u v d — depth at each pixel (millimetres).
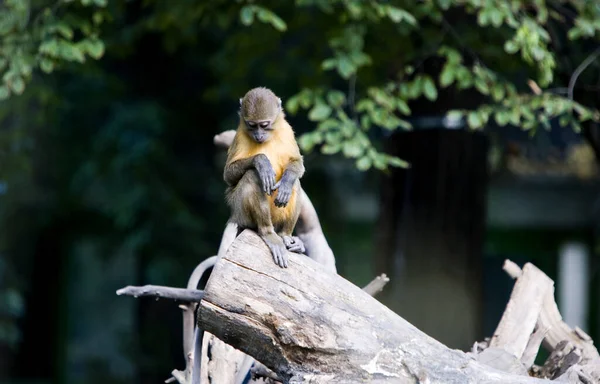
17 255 21547
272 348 7215
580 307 23375
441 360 7164
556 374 8930
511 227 23250
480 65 12727
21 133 15289
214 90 16062
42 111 15680
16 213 19781
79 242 23969
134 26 15164
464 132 13125
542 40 12453
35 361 25266
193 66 17938
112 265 26141
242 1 13055
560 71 13594
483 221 13297
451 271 13047
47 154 18609
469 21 13461
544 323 9961
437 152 13141
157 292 8602
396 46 13094
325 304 7191
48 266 24188
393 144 13484
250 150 8000
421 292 13078
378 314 7285
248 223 7719
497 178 19312
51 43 12086
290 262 7336
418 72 13172
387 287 13484
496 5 11836
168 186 17031
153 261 16969
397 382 7062
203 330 7746
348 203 22656
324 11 13375
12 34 12461
